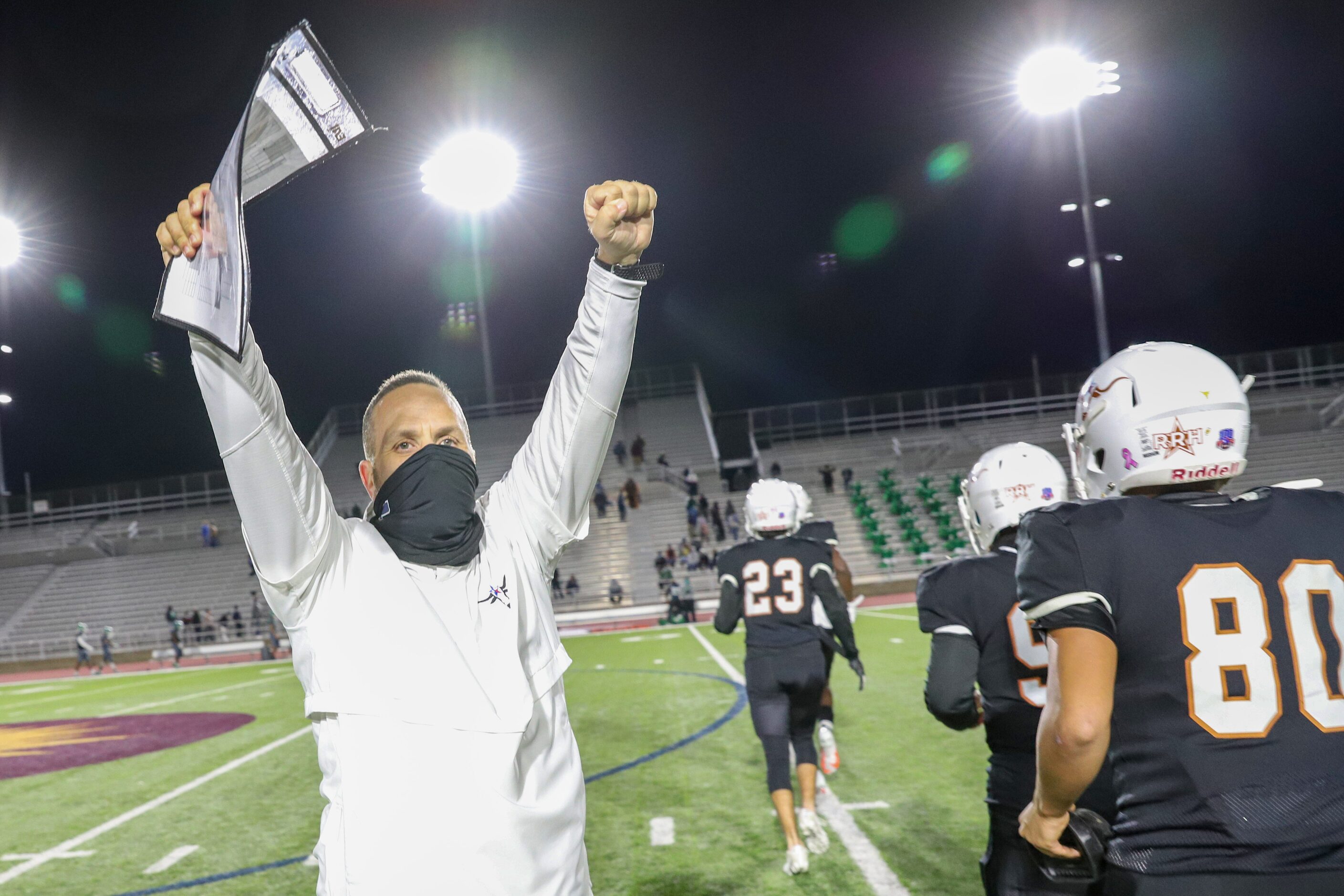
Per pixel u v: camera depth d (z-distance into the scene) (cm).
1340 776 141
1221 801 141
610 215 152
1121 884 148
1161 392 166
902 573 2298
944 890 367
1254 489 167
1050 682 152
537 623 164
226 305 125
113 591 2627
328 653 146
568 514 172
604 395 165
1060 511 158
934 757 585
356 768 140
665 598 2195
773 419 3030
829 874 391
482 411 3231
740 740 683
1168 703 147
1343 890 137
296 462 144
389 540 157
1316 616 148
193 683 1559
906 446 2788
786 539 454
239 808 591
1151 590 149
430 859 137
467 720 144
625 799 534
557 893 146
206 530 2731
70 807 639
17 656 2409
